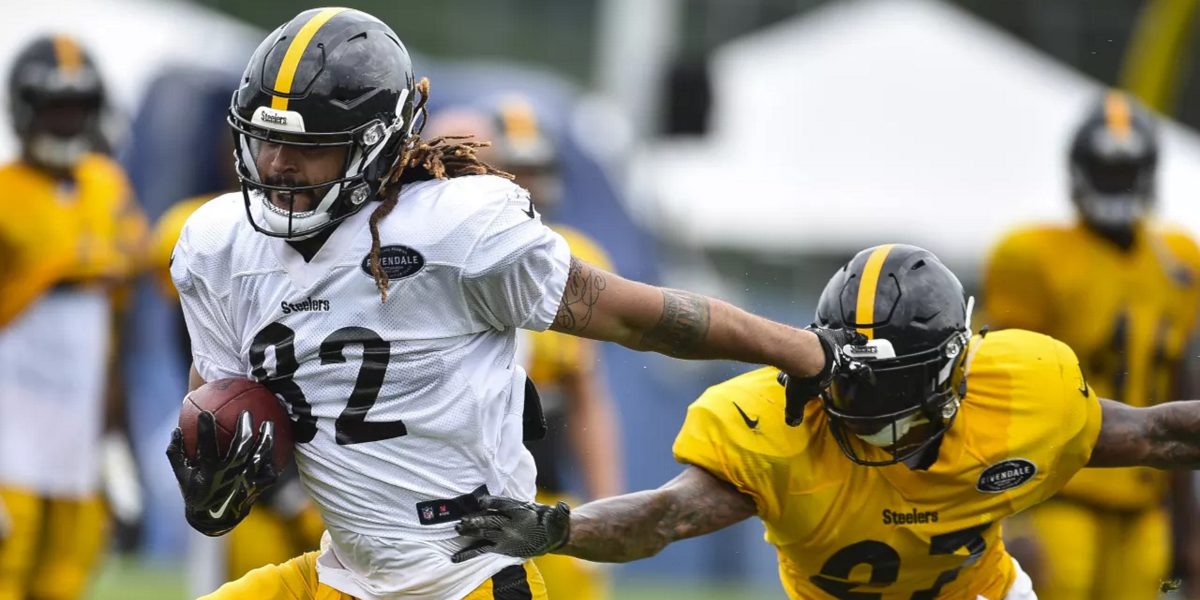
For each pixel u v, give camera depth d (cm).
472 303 1285
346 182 1244
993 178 4853
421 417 1295
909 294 1471
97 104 2527
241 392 1287
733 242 4844
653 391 4088
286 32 1255
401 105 1266
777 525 1550
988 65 4941
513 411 1359
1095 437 1553
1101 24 5675
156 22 4481
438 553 1334
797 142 4900
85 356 2539
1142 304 2416
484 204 1270
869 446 1513
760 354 1354
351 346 1274
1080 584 2344
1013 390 1538
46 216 2495
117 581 3497
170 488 3844
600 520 1407
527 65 5988
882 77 4941
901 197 4844
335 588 1393
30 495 2469
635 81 4931
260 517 2194
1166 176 4681
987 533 1584
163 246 2394
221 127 3981
